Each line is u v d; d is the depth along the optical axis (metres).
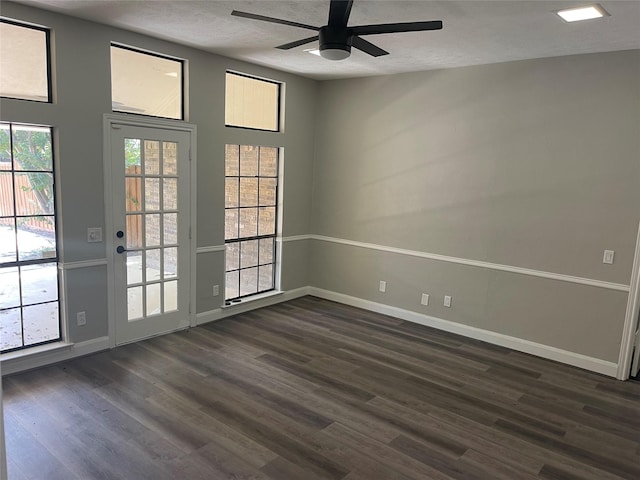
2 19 3.39
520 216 4.65
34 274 3.84
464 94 4.89
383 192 5.61
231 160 5.29
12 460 2.71
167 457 2.80
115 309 4.31
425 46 4.11
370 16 3.35
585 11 3.09
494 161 4.76
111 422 3.13
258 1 3.21
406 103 5.32
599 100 4.14
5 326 3.72
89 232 4.03
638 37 3.61
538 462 2.94
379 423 3.29
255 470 2.72
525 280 4.67
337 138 5.95
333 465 2.80
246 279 5.72
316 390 3.73
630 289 4.09
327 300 6.24
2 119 3.41
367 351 4.58
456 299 5.15
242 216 5.53
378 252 5.73
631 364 4.21
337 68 5.21
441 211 5.17
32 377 3.71
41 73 3.67
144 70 4.34
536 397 3.78
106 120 4.02
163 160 4.50
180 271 4.81
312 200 6.29
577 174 4.30
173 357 4.21
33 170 3.72
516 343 4.76
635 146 4.00
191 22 3.75
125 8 3.46
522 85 4.53
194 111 4.69
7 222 3.64
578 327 4.39
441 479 2.73
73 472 2.63
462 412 3.50
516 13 3.19
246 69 5.12
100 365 3.97
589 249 4.29
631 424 3.44
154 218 4.51
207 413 3.31
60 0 3.32
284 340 4.76
